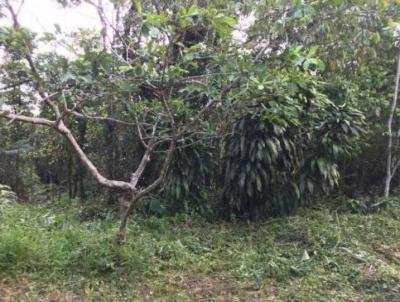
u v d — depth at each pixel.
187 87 4.36
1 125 4.68
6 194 7.86
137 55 4.53
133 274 4.60
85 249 4.81
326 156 6.85
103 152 8.07
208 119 5.07
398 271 4.98
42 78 3.94
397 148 8.08
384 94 8.35
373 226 6.41
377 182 8.68
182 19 3.56
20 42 3.68
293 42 4.40
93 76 3.94
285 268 4.89
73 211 7.30
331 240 5.69
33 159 10.04
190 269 4.89
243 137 6.39
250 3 4.19
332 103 6.80
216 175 7.12
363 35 4.72
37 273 4.51
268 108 5.22
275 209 6.71
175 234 6.02
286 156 6.51
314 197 7.41
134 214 6.71
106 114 5.75
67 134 4.43
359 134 6.98
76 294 4.28
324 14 4.30
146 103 5.45
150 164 7.26
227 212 6.82
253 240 5.89
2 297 4.16
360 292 4.55
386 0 4.27
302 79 4.08
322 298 4.39
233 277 4.77
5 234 4.85
